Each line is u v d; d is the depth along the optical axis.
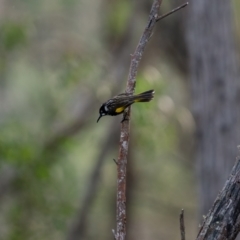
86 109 15.82
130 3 16.73
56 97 16.91
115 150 18.12
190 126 14.73
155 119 14.02
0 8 16.59
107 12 17.41
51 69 16.95
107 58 15.96
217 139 9.85
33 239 13.88
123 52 15.34
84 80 14.88
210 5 9.79
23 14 16.78
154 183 20.80
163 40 15.09
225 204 4.60
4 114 17.89
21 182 13.74
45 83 17.22
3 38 15.86
